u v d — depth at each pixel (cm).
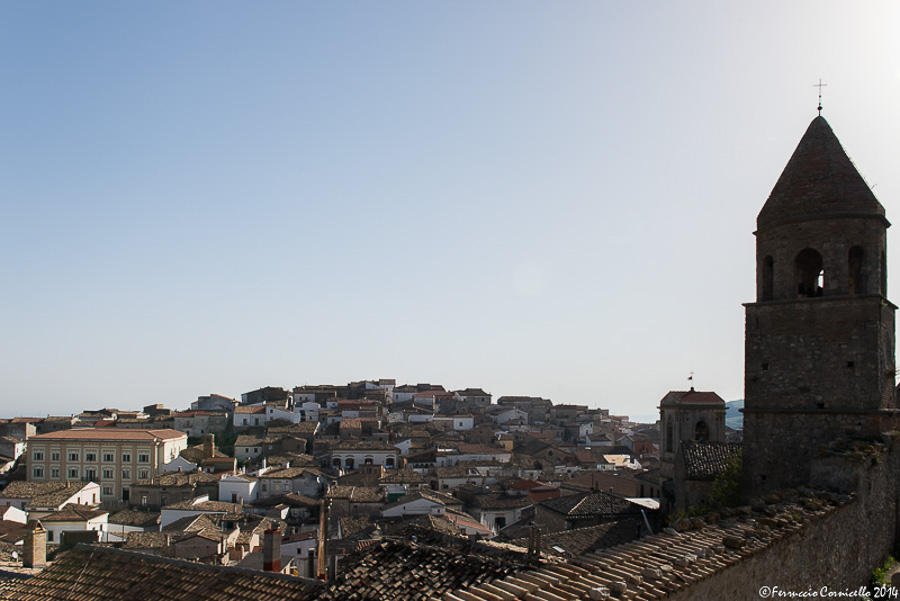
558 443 16238
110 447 12800
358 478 10719
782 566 1928
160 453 12925
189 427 16650
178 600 2102
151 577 2283
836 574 2262
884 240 2866
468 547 2414
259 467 12456
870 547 2567
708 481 3844
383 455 13238
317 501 9656
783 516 2039
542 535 4678
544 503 6122
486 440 15825
